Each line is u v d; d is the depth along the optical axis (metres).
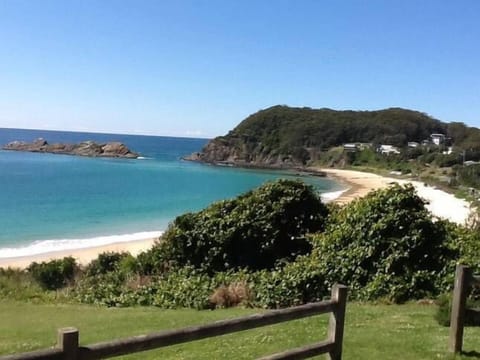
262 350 7.15
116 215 47.75
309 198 15.17
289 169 142.75
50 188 68.00
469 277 6.39
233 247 14.29
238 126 179.38
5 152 158.88
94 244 32.72
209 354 7.05
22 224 40.66
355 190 87.00
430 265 11.48
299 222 14.76
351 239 12.12
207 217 14.74
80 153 160.75
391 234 11.70
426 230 11.73
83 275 16.41
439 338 7.34
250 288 11.74
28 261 26.80
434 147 157.38
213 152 161.25
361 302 10.85
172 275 13.55
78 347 3.22
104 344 3.38
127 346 3.48
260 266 14.30
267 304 11.11
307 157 160.88
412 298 10.79
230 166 145.25
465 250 11.95
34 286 15.55
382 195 12.41
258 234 14.31
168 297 12.18
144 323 9.52
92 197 60.62
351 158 154.75
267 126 173.25
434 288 10.88
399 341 7.30
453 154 129.50
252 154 161.88
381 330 8.02
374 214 12.03
